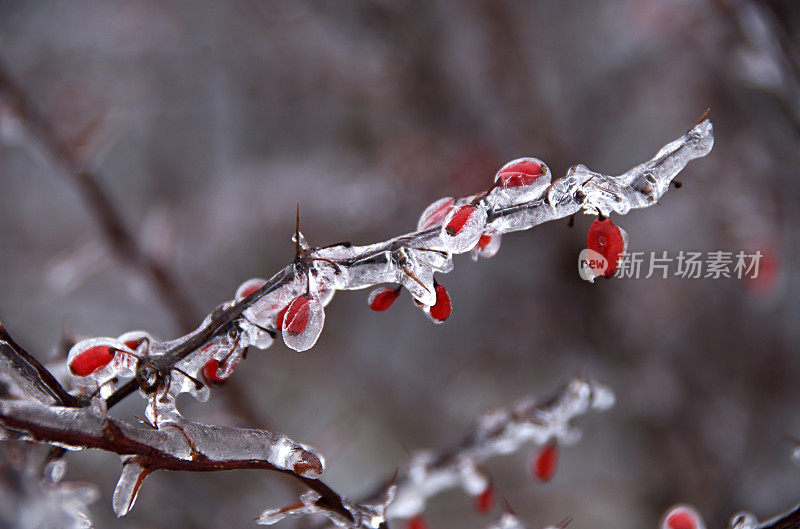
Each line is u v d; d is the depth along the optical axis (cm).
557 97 137
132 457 45
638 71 131
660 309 117
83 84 141
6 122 74
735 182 102
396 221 135
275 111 154
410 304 139
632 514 105
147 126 153
